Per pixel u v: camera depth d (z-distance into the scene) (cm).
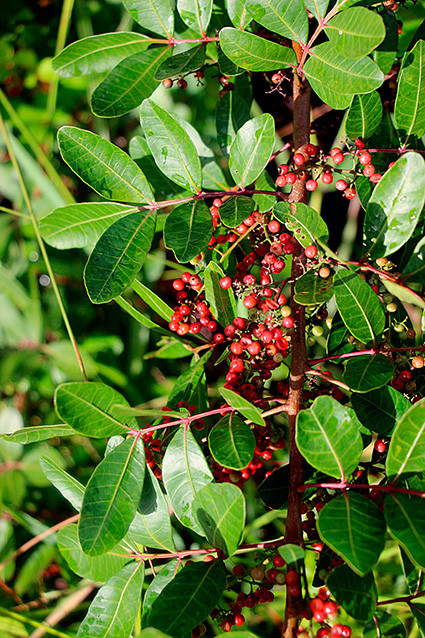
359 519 63
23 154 87
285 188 82
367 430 70
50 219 70
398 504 64
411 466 64
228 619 67
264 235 73
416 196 67
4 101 85
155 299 73
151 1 72
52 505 89
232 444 65
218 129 76
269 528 88
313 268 68
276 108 81
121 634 67
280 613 80
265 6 68
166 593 65
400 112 70
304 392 70
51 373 90
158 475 71
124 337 92
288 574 64
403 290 71
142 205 71
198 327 72
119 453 67
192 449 67
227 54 68
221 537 65
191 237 68
